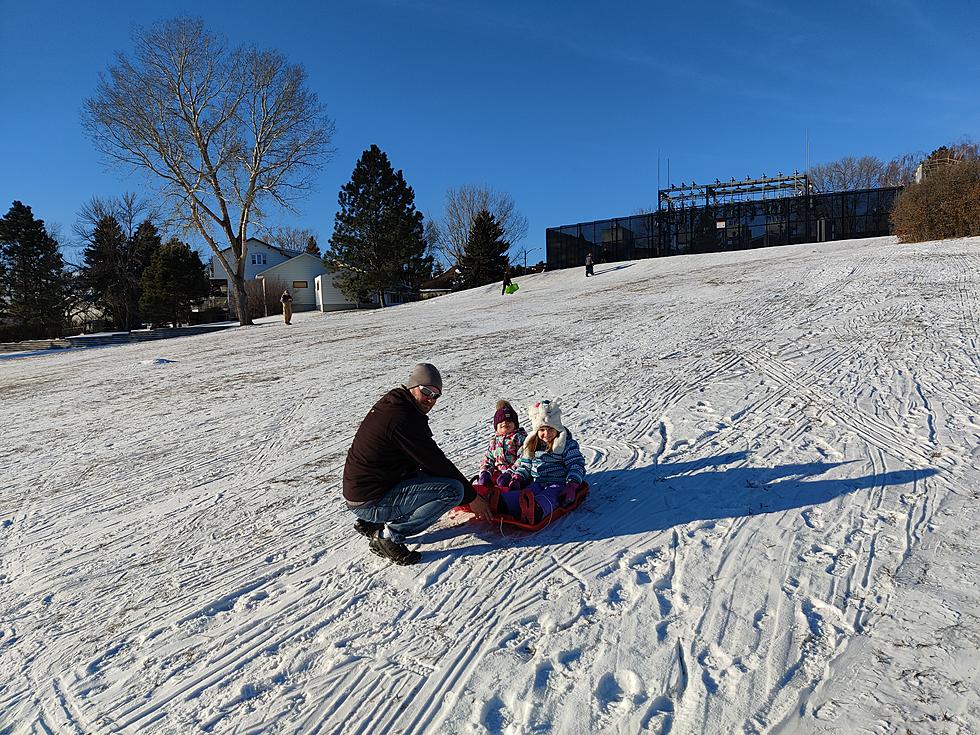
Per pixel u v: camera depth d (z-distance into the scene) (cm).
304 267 6253
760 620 334
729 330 1182
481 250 5744
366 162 5000
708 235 4444
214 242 3769
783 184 4872
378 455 413
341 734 284
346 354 1453
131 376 1484
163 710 312
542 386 929
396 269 5034
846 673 289
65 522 579
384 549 433
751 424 659
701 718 271
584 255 4788
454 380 1027
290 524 523
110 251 5653
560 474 488
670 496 504
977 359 798
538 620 355
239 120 3684
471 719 285
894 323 1052
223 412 986
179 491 635
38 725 311
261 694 317
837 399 711
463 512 505
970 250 1903
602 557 417
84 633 388
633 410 757
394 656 336
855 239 3756
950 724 253
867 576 363
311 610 389
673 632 331
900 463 520
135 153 3569
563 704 288
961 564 364
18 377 1731
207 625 383
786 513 454
